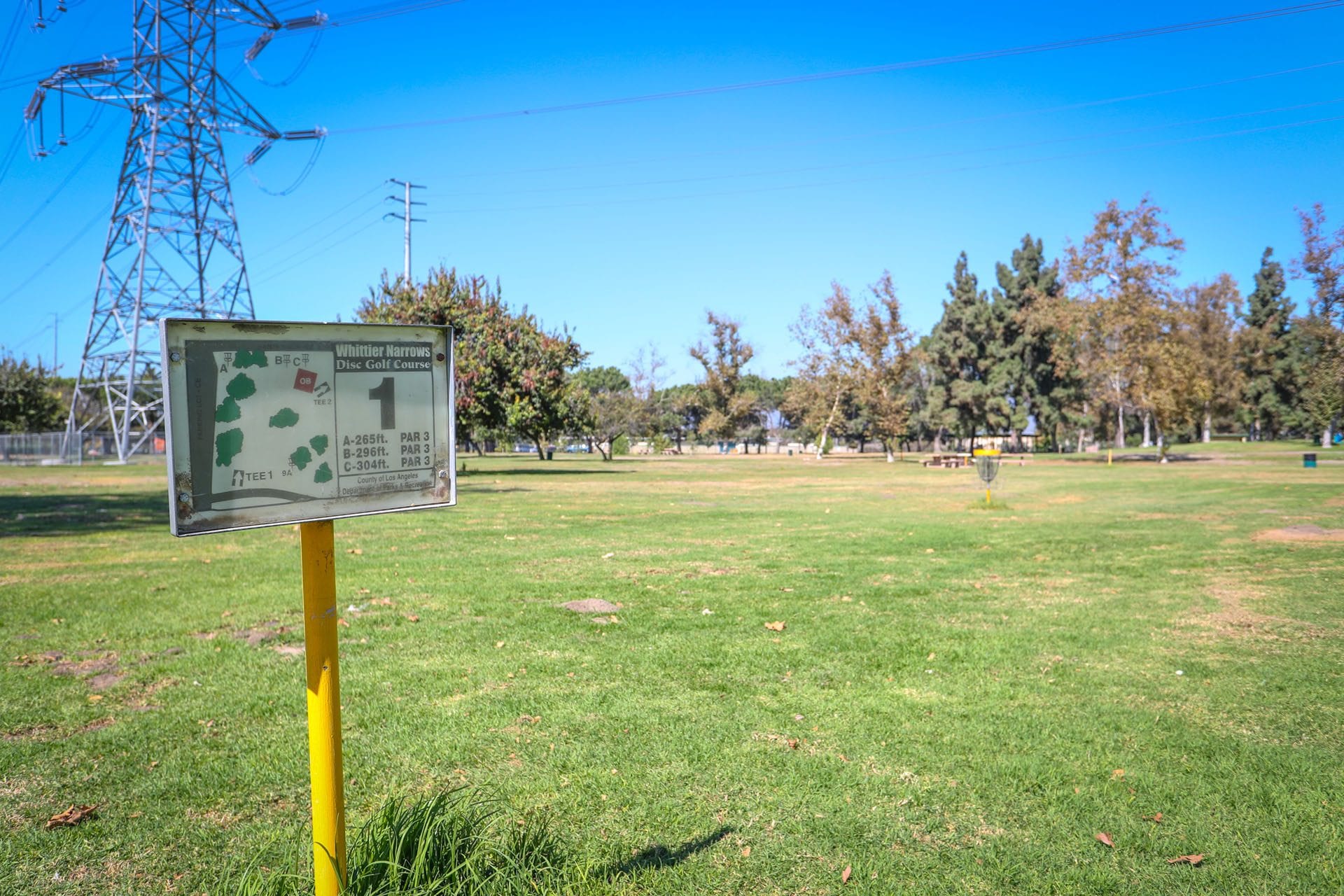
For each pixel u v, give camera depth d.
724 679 6.56
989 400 87.56
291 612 9.09
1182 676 6.62
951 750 5.14
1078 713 5.77
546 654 7.28
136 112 50.31
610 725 5.54
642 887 3.63
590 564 12.56
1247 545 14.02
